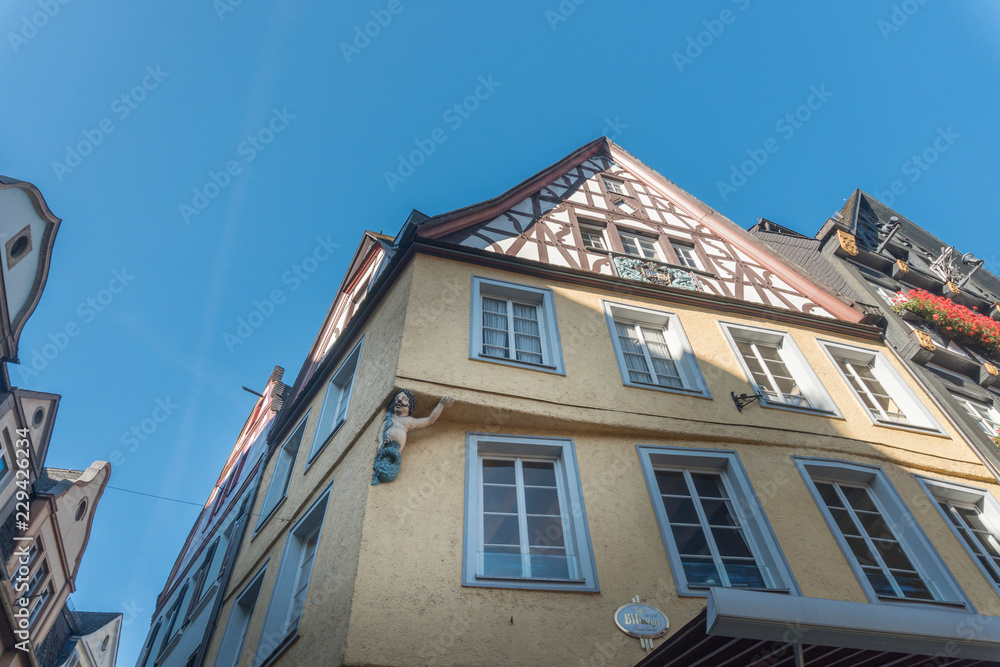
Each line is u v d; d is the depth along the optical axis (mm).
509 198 11555
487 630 5570
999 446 9836
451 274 9203
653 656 4777
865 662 4867
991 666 4855
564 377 8180
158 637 16062
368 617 5461
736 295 11508
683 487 7672
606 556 6402
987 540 8633
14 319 16641
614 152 15203
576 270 10039
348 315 13195
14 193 15852
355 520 6391
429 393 7328
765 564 6996
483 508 6750
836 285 14984
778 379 10000
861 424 9281
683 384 9109
